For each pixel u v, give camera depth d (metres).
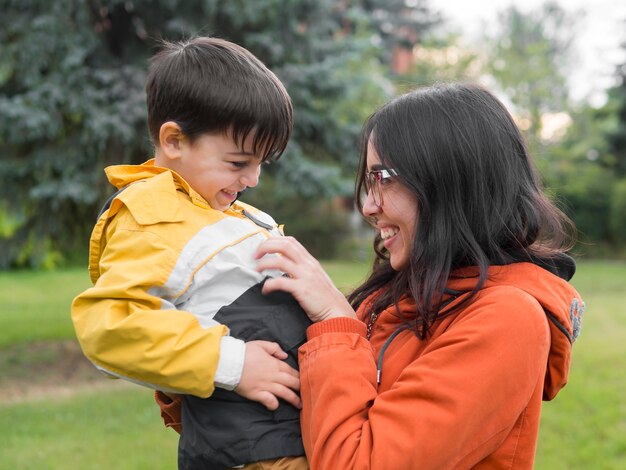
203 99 1.54
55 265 18.06
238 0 7.14
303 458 1.48
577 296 1.59
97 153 7.29
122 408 5.95
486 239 1.55
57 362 7.85
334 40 8.76
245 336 1.52
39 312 11.16
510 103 21.67
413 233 1.60
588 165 22.89
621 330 8.72
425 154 1.53
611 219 21.22
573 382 6.21
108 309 1.41
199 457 1.49
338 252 20.27
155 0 7.04
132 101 6.86
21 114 6.69
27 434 5.23
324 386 1.44
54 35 6.91
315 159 8.85
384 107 1.66
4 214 7.86
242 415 1.47
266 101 1.59
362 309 1.88
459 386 1.36
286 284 1.55
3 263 8.03
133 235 1.48
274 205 19.69
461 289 1.53
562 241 1.67
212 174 1.59
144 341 1.38
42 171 7.24
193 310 1.50
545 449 4.68
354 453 1.36
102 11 7.23
